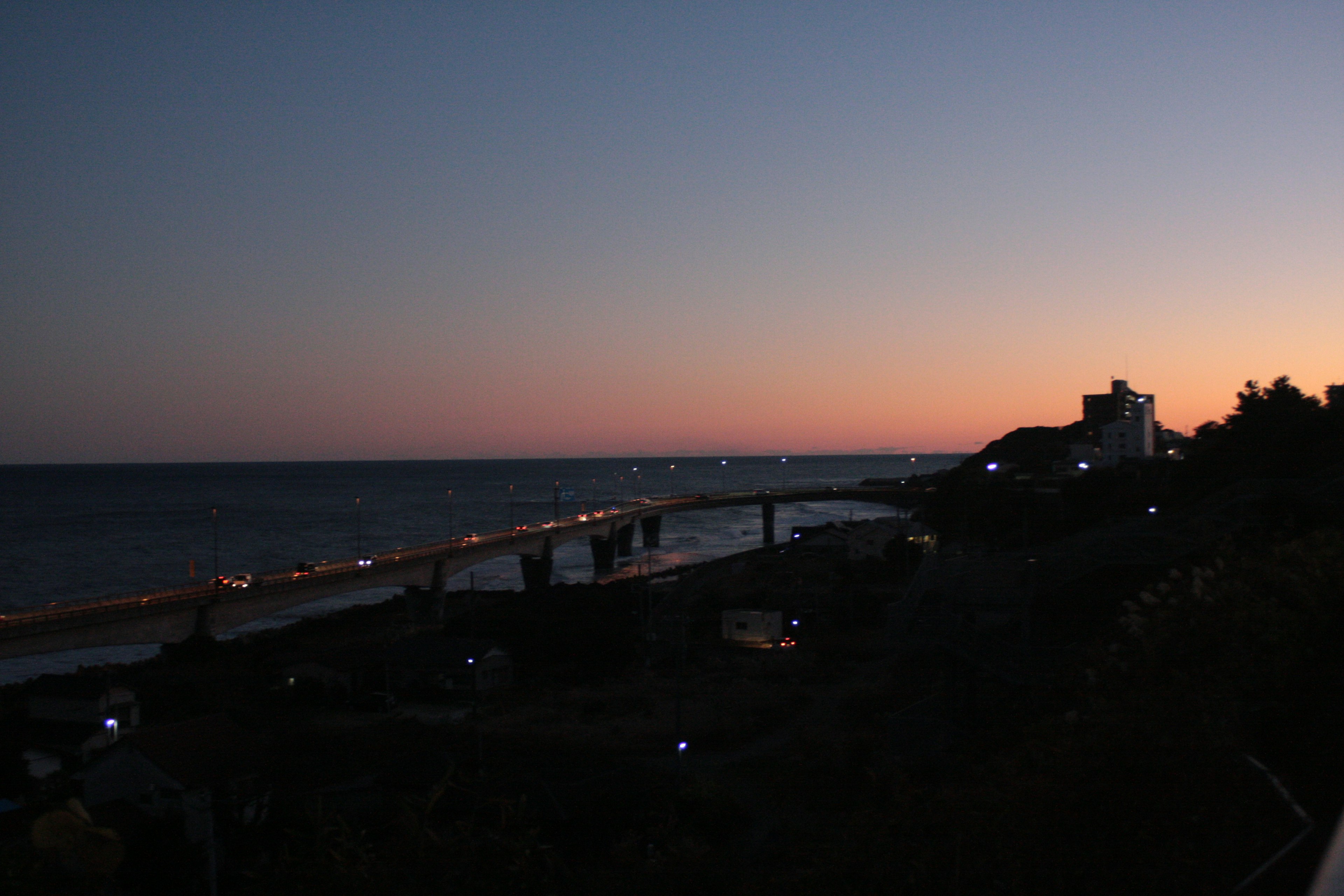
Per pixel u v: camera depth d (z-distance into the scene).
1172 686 5.21
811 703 21.05
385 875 3.63
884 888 5.11
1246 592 6.37
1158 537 19.25
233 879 10.58
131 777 13.52
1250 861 4.32
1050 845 4.71
